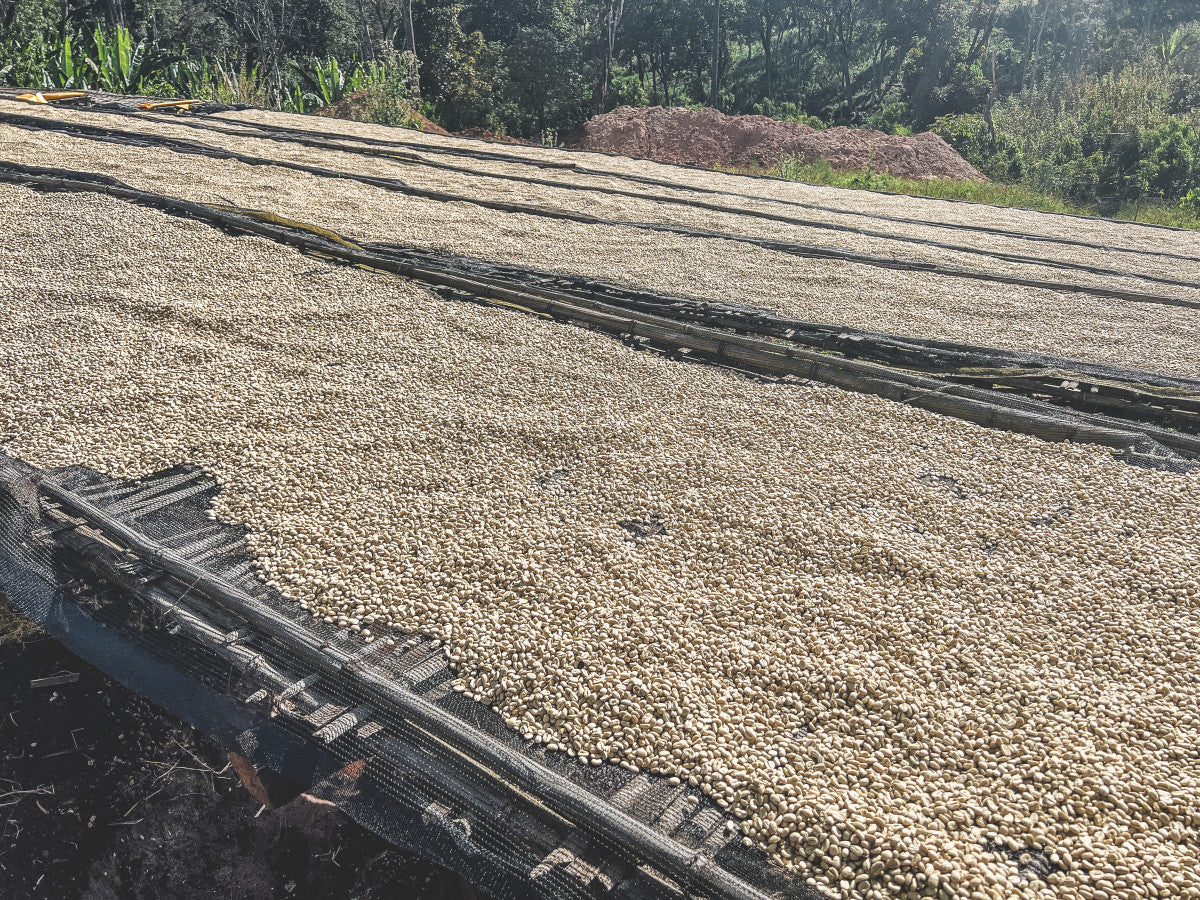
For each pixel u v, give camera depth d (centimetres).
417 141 1356
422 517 403
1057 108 2328
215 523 392
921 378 560
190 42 2430
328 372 539
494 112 2512
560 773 279
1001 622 352
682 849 246
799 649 331
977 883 240
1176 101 2072
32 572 365
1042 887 243
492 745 276
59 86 1562
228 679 317
